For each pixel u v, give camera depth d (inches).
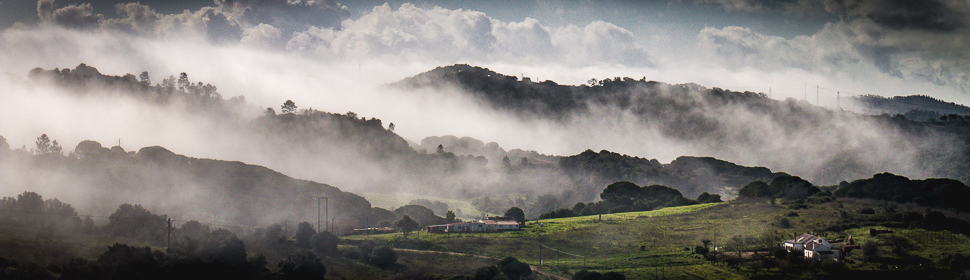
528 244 6476.4
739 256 5708.7
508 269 5137.8
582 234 6958.7
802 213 7401.6
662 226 7224.4
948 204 7642.7
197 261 4606.3
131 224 5782.5
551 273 5374.0
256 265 4977.9
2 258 4370.1
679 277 5226.4
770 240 6230.3
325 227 7288.4
